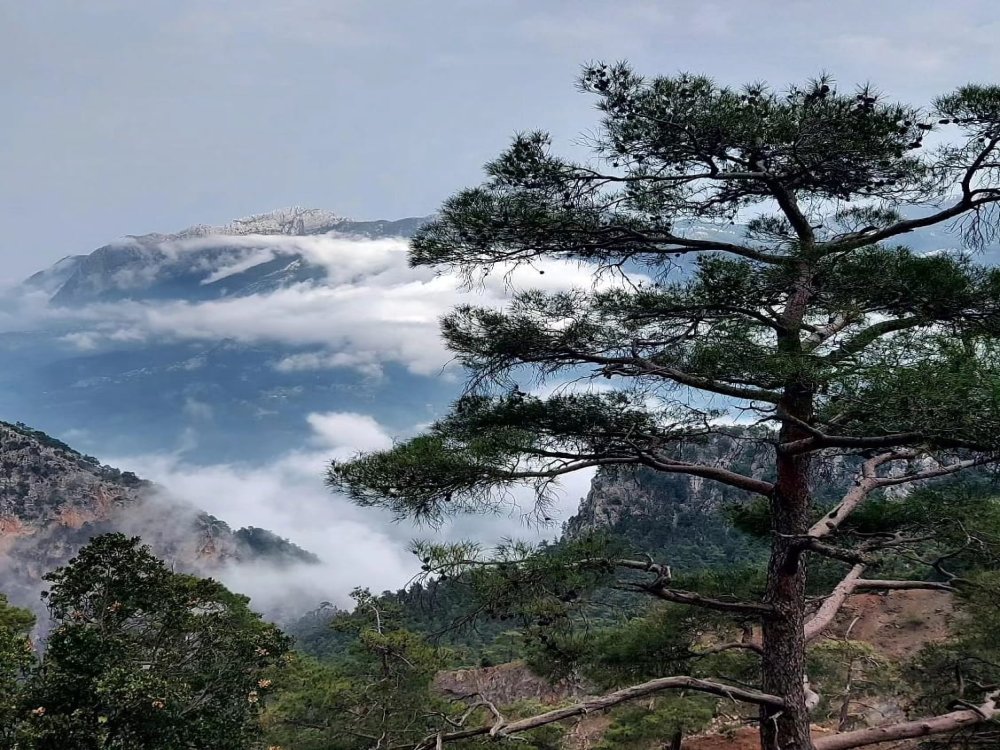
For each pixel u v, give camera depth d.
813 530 9.55
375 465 8.59
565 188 9.21
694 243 9.59
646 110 8.68
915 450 7.96
